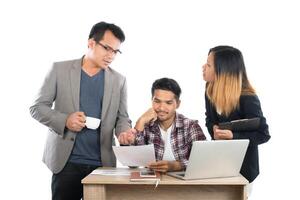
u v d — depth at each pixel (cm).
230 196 221
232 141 215
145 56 353
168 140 251
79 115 248
